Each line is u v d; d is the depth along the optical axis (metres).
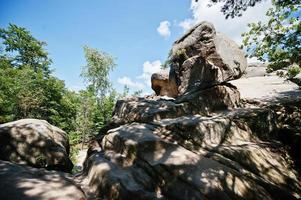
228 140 6.67
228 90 9.55
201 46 10.16
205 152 5.69
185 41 10.95
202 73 9.94
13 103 20.84
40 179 4.68
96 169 5.69
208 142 6.30
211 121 6.81
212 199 4.11
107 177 5.09
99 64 39.53
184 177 4.57
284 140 7.70
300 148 7.05
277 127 8.05
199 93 8.95
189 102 8.47
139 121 7.91
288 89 11.34
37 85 25.25
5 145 6.39
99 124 36.44
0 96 21.17
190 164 4.85
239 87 12.95
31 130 6.98
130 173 5.10
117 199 4.56
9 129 6.79
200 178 4.48
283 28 7.83
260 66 19.22
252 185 4.59
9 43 34.03
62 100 29.98
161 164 4.93
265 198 4.36
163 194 4.56
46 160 6.47
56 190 4.29
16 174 4.64
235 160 5.48
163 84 15.38
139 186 4.71
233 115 7.82
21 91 21.14
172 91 12.90
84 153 17.94
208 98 8.88
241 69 9.78
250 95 11.04
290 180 5.40
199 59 10.23
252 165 5.48
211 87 9.27
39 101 22.75
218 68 9.25
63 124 27.95
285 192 4.71
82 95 31.55
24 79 23.03
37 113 23.11
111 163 5.72
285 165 6.11
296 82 12.28
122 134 6.50
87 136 29.83
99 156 6.46
